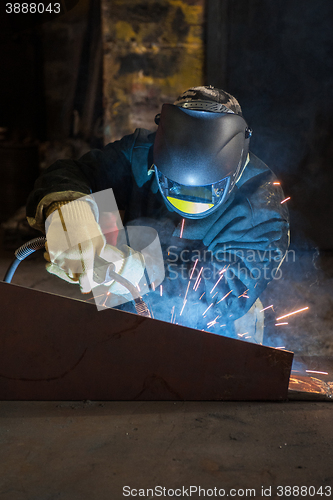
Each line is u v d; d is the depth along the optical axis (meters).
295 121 4.73
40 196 1.62
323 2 4.37
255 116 4.74
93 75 6.35
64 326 1.33
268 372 1.38
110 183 1.91
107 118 4.17
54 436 1.17
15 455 1.09
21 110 6.83
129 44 4.03
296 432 1.22
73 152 6.25
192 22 3.99
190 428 1.22
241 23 4.49
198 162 1.48
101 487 0.99
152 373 1.36
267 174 1.81
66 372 1.35
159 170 1.57
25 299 1.32
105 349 1.34
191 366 1.36
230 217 1.75
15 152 5.66
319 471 1.06
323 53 4.53
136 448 1.13
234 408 1.34
